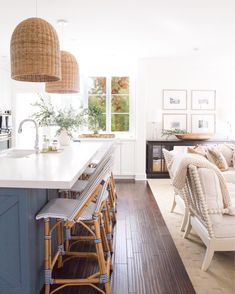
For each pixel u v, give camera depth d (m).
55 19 3.81
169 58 6.12
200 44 5.05
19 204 1.88
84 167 2.40
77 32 4.36
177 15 3.69
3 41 4.88
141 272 2.44
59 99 6.68
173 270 2.48
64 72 3.04
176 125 6.80
